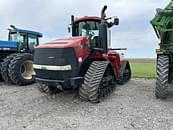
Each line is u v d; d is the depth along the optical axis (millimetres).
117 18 7254
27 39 10617
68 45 5777
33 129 4262
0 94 7227
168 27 6496
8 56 9156
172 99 6262
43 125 4465
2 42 9156
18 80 8703
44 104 5988
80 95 6066
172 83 6977
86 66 6430
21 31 10352
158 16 6551
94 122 4590
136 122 4551
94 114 5102
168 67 6066
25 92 7504
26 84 8977
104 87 6504
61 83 5820
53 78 5891
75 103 5996
